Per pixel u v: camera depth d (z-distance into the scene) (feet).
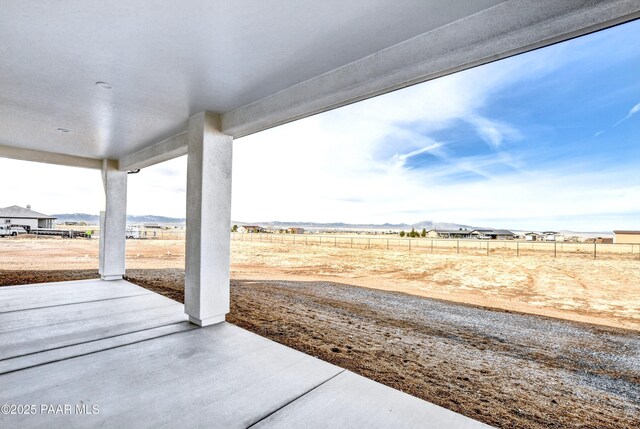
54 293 16.57
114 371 8.05
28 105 11.28
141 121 13.11
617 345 12.11
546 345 12.17
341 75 8.27
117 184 20.90
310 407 6.66
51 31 6.64
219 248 12.19
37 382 7.34
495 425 6.70
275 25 6.33
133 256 43.11
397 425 6.09
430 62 6.63
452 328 14.32
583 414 7.27
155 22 6.27
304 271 34.55
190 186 12.27
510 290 23.22
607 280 24.08
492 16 5.67
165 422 5.90
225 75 8.82
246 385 7.57
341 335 12.79
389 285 26.16
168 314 13.25
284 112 9.98
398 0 5.45
